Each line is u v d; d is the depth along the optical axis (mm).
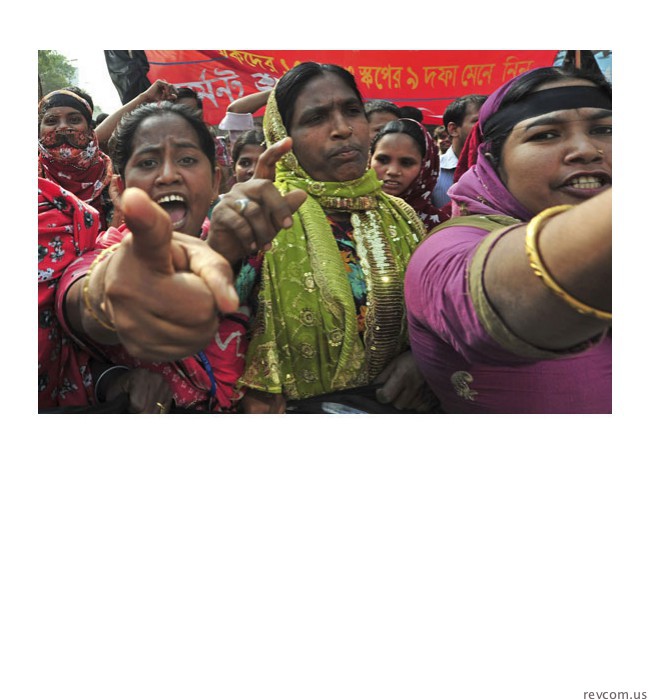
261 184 1221
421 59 1919
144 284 890
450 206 1885
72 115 1646
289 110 1566
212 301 901
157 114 1491
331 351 1501
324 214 1564
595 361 1437
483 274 903
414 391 1521
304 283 1499
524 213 1432
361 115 1596
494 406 1423
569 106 1382
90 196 1706
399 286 1524
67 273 1317
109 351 1397
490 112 1447
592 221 771
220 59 1851
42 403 1429
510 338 899
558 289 805
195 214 1506
